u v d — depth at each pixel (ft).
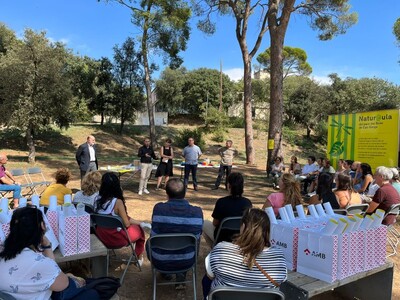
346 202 14.98
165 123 105.60
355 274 8.81
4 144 59.11
